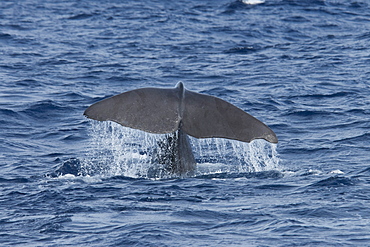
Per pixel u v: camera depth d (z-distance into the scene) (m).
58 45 136.12
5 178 48.94
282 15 178.50
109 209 40.31
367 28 158.00
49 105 79.38
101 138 63.88
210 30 157.88
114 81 98.88
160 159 48.25
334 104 81.81
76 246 34.00
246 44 139.25
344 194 43.44
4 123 70.44
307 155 57.69
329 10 184.75
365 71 105.25
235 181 47.22
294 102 83.56
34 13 187.62
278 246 33.91
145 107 44.06
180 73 105.94
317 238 35.00
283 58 120.94
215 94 89.44
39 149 60.09
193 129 43.69
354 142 62.22
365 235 35.34
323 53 125.25
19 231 36.34
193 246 33.88
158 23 169.12
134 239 34.84
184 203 41.50
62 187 45.56
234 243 34.38
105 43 139.75
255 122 44.03
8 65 110.25
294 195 43.44
